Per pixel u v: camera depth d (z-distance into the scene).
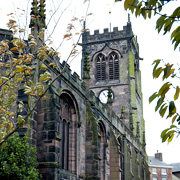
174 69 8.27
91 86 94.00
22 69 17.83
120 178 55.78
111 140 56.75
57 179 30.95
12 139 26.33
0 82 19.56
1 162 24.55
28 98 30.59
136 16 8.31
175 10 7.88
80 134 41.88
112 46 96.06
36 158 28.80
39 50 19.03
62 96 38.12
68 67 39.09
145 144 95.00
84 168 42.62
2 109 19.16
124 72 93.56
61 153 37.59
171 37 8.21
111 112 58.56
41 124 32.31
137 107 98.31
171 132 8.92
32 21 33.34
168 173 152.38
